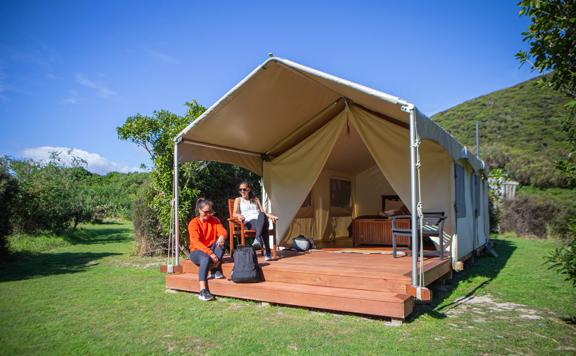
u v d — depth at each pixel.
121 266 7.82
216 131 6.17
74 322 4.00
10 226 8.91
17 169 12.31
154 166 8.87
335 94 6.08
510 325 3.82
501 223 14.84
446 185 6.30
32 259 8.91
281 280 4.90
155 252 9.31
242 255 4.90
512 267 7.46
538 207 13.99
